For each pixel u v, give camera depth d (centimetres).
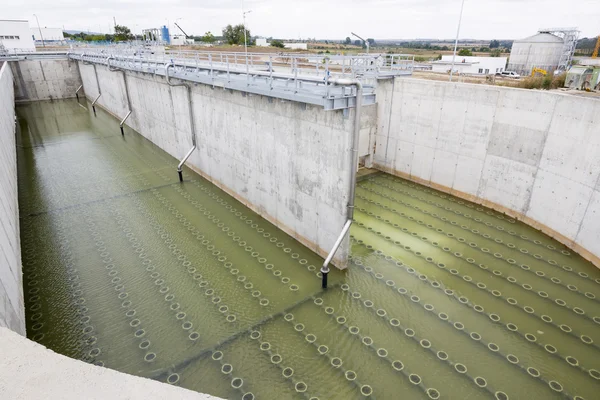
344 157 766
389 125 1417
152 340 671
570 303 771
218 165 1311
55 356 212
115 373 200
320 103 711
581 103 885
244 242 992
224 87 1044
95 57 2412
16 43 4447
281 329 693
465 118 1171
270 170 1027
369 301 766
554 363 630
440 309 746
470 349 652
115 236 1022
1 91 1564
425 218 1116
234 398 560
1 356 211
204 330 693
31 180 1416
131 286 819
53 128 2247
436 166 1298
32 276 849
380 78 1359
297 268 878
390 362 623
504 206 1134
